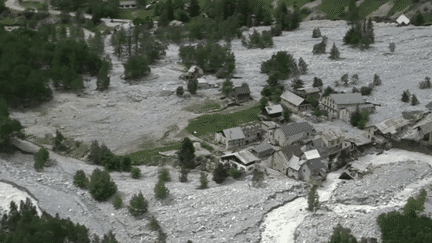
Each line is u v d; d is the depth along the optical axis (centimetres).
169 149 13425
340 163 12362
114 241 8388
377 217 9300
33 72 16488
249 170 11881
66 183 11269
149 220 9712
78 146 13488
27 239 7988
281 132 13075
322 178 11525
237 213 10038
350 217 9525
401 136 13588
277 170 12212
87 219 9756
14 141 13400
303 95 16150
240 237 9238
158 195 10506
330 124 14675
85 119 15275
